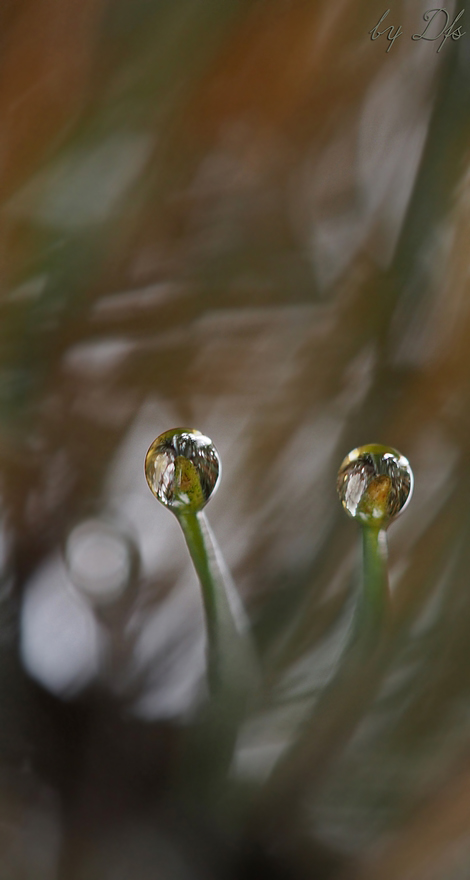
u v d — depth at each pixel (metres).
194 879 0.08
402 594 0.08
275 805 0.08
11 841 0.08
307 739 0.08
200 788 0.08
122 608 0.08
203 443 0.08
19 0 0.08
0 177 0.08
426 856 0.08
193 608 0.08
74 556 0.08
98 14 0.08
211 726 0.08
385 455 0.08
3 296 0.08
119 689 0.08
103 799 0.08
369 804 0.08
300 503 0.08
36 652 0.08
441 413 0.08
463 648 0.08
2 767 0.08
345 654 0.08
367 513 0.08
